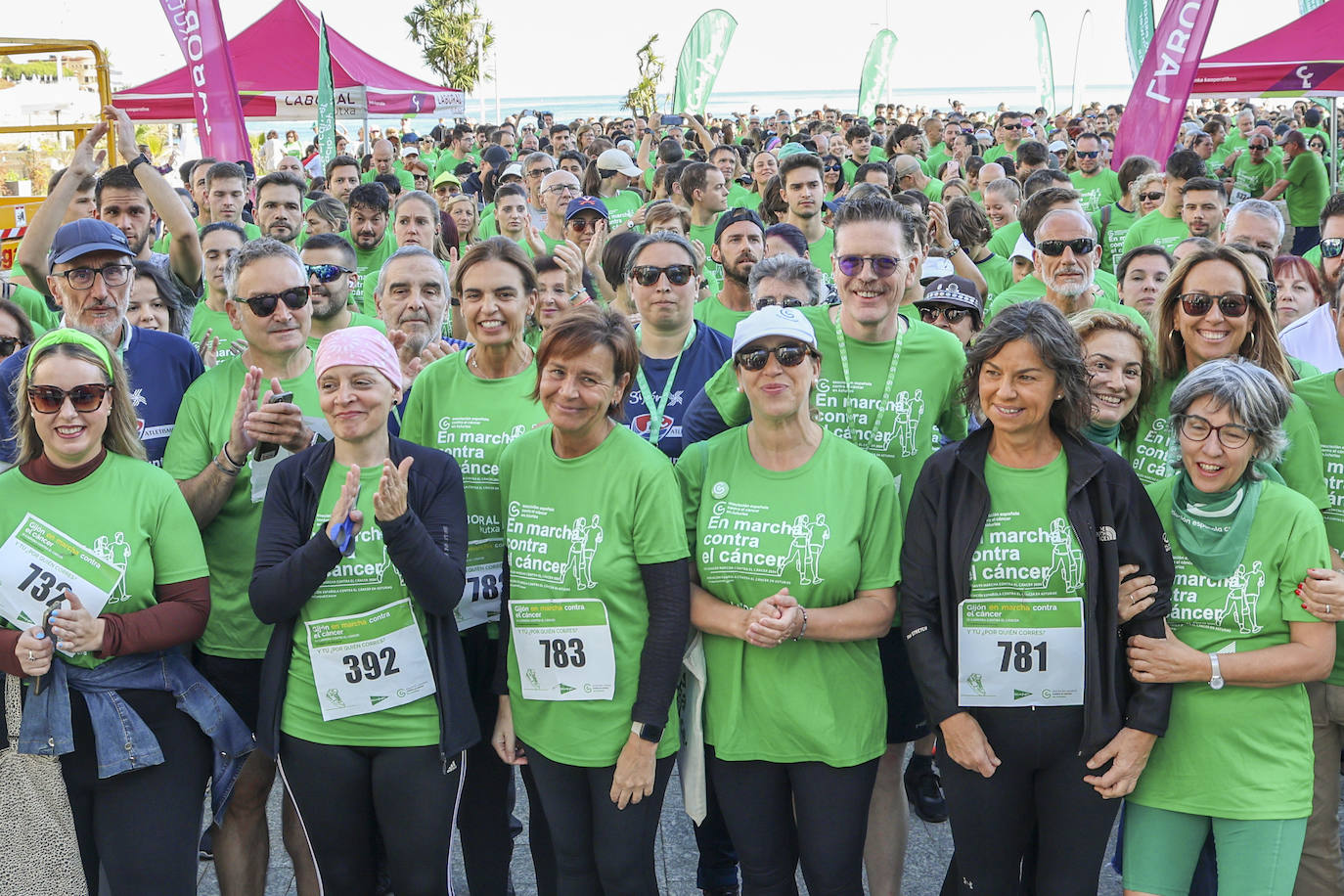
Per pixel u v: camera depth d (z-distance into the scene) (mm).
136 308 4680
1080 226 4926
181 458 3688
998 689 3002
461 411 3678
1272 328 3594
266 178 6961
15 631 3039
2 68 10375
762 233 5637
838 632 3102
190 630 3156
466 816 3604
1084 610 2959
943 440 3980
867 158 13750
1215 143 18375
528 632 3215
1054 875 3053
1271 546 2986
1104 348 3598
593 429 3205
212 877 4074
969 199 7473
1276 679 2945
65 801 3037
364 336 3162
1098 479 2953
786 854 3289
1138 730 2926
